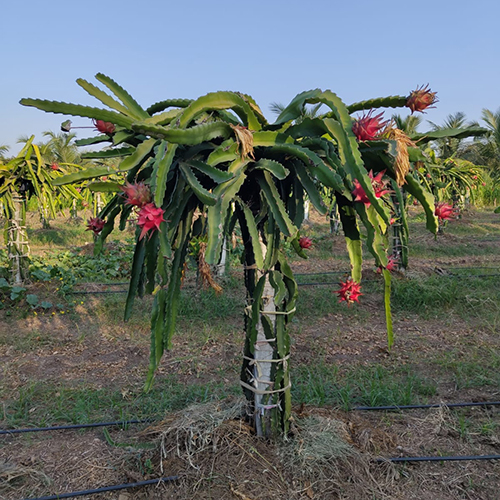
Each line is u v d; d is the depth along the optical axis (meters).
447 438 3.14
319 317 6.23
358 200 2.02
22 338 5.38
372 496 2.49
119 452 2.95
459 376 4.22
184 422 2.81
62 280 7.14
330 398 3.69
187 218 2.42
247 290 2.67
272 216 2.39
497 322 5.84
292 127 2.26
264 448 2.64
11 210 6.79
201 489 2.47
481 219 20.12
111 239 14.06
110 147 2.31
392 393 3.74
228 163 2.34
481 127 2.13
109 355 4.92
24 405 3.73
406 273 7.74
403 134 1.99
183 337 5.38
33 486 2.66
